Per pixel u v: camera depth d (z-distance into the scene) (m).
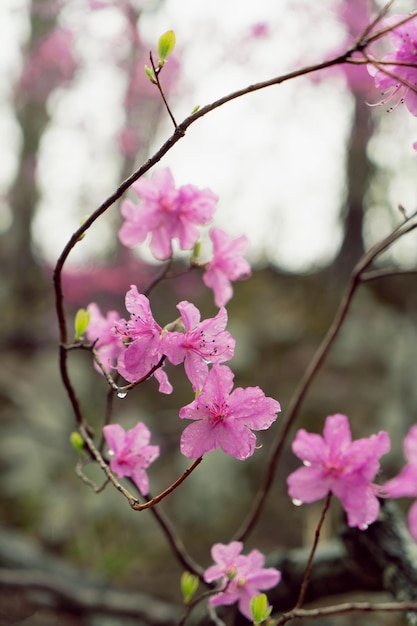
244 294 6.79
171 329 1.03
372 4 4.23
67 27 6.23
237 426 0.97
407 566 1.63
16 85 6.83
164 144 1.02
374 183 6.21
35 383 5.65
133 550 4.57
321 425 5.48
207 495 5.09
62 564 3.36
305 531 4.79
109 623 2.82
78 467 1.34
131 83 5.99
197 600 1.30
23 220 7.80
